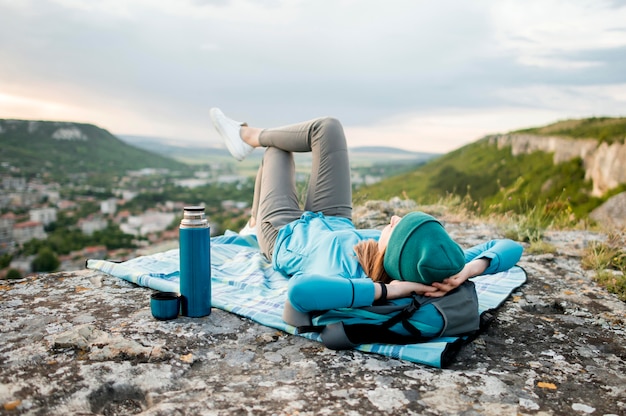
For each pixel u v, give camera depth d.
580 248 4.58
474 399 1.84
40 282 3.25
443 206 6.77
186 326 2.51
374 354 2.26
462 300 2.33
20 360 2.08
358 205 6.75
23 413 1.70
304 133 3.67
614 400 1.87
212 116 4.36
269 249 3.53
